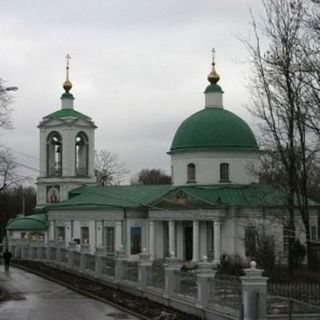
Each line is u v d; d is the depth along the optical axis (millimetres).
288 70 27828
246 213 57625
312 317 19016
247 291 18500
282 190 38281
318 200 57781
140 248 63344
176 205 60719
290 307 18156
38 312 24641
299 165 33312
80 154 73375
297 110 27750
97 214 65812
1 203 72938
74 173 72125
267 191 54656
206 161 62250
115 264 33375
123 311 24953
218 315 20625
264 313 18453
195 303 22906
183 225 61688
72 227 68438
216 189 61250
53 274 41312
